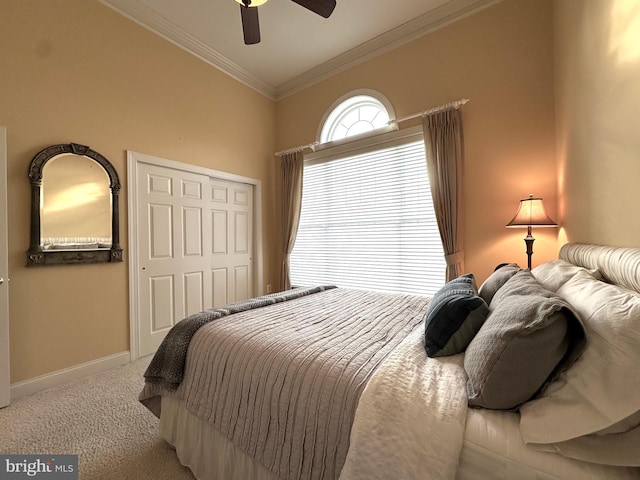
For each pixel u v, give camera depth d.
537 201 2.13
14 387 2.05
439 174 2.73
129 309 2.70
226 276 3.65
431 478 0.71
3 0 2.03
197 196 3.29
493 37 2.58
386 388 0.89
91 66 2.46
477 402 0.84
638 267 0.88
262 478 1.11
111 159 2.58
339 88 3.60
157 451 1.55
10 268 2.05
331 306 1.93
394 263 3.21
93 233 2.45
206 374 1.33
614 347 0.68
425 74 2.94
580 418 0.68
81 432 1.69
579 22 1.69
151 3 2.66
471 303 1.15
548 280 1.32
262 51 3.37
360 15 2.83
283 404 1.05
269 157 4.18
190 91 3.22
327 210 3.78
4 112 2.03
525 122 2.43
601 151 1.40
